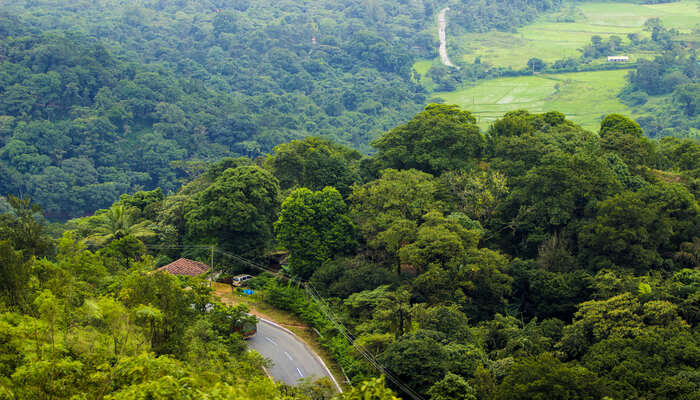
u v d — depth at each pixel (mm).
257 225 78500
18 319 33844
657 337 49188
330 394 43062
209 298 58000
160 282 43875
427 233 65375
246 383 37625
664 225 67625
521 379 39375
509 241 78000
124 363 29766
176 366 31688
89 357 32531
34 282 42031
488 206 77812
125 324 36469
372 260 72500
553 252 68062
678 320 52812
